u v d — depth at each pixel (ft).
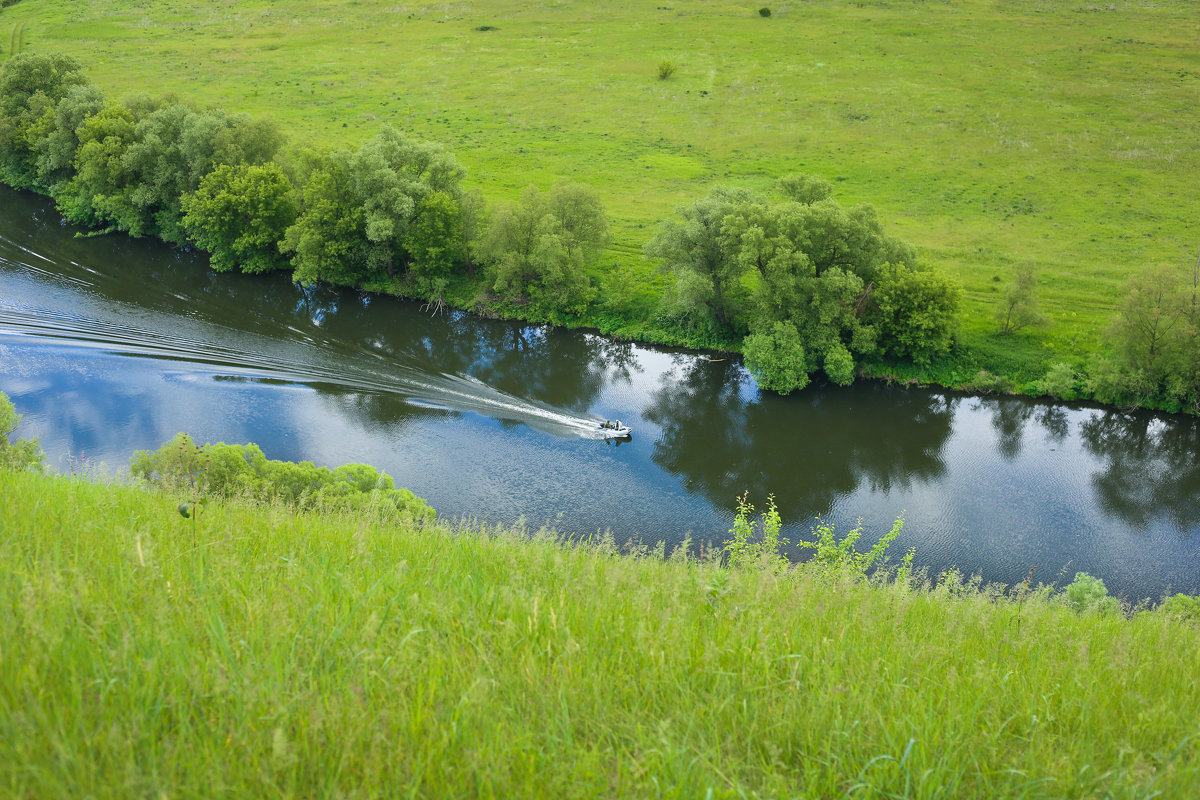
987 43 412.98
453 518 138.92
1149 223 248.93
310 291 222.07
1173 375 174.29
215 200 216.74
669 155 310.86
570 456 160.56
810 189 194.49
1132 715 22.48
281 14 479.41
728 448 166.50
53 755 15.15
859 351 190.90
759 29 444.96
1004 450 167.73
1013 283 194.49
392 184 209.56
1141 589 130.72
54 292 209.77
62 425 152.35
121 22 458.09
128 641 18.19
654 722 18.86
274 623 20.54
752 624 24.11
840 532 142.61
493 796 15.84
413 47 429.79
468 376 187.83
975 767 18.88
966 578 131.54
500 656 21.27
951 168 294.05
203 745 16.19
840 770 18.37
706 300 198.90
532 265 208.85
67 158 255.50
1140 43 401.90
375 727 17.03
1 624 18.53
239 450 101.45
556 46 429.79
